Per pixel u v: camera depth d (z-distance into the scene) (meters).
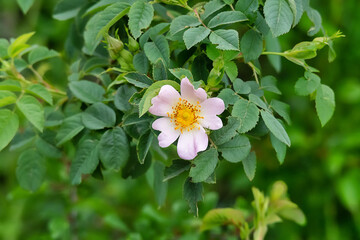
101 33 0.51
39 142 0.59
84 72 0.58
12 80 0.56
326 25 0.88
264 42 0.55
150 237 0.69
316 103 0.53
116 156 0.53
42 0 0.85
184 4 0.51
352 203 0.87
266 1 0.49
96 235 0.79
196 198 0.48
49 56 0.60
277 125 0.49
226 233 0.67
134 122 0.49
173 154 0.64
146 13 0.50
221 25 0.50
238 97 0.49
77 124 0.54
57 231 0.70
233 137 0.48
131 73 0.49
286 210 0.62
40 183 0.58
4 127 0.52
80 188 0.74
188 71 0.48
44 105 0.63
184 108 0.48
